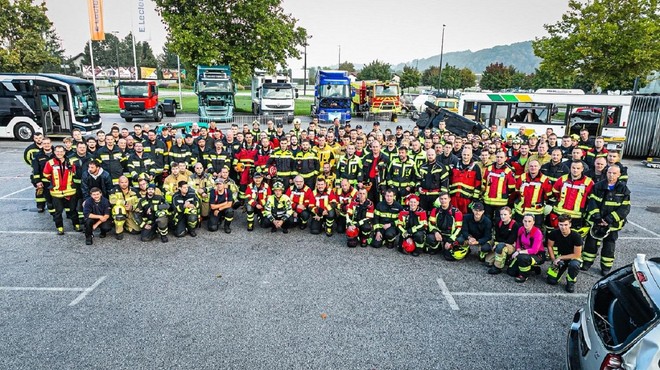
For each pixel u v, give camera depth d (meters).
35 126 20.91
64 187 8.79
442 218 8.05
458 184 9.16
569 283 6.84
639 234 9.59
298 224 9.72
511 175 8.51
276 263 7.75
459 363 5.05
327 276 7.26
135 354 5.09
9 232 9.06
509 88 53.16
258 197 9.40
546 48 24.50
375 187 10.10
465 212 9.20
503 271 7.62
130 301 6.30
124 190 8.81
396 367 4.95
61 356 5.05
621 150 18.39
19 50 35.34
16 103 20.69
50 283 6.82
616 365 3.44
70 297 6.40
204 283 6.91
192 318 5.88
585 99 18.41
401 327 5.77
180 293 6.57
